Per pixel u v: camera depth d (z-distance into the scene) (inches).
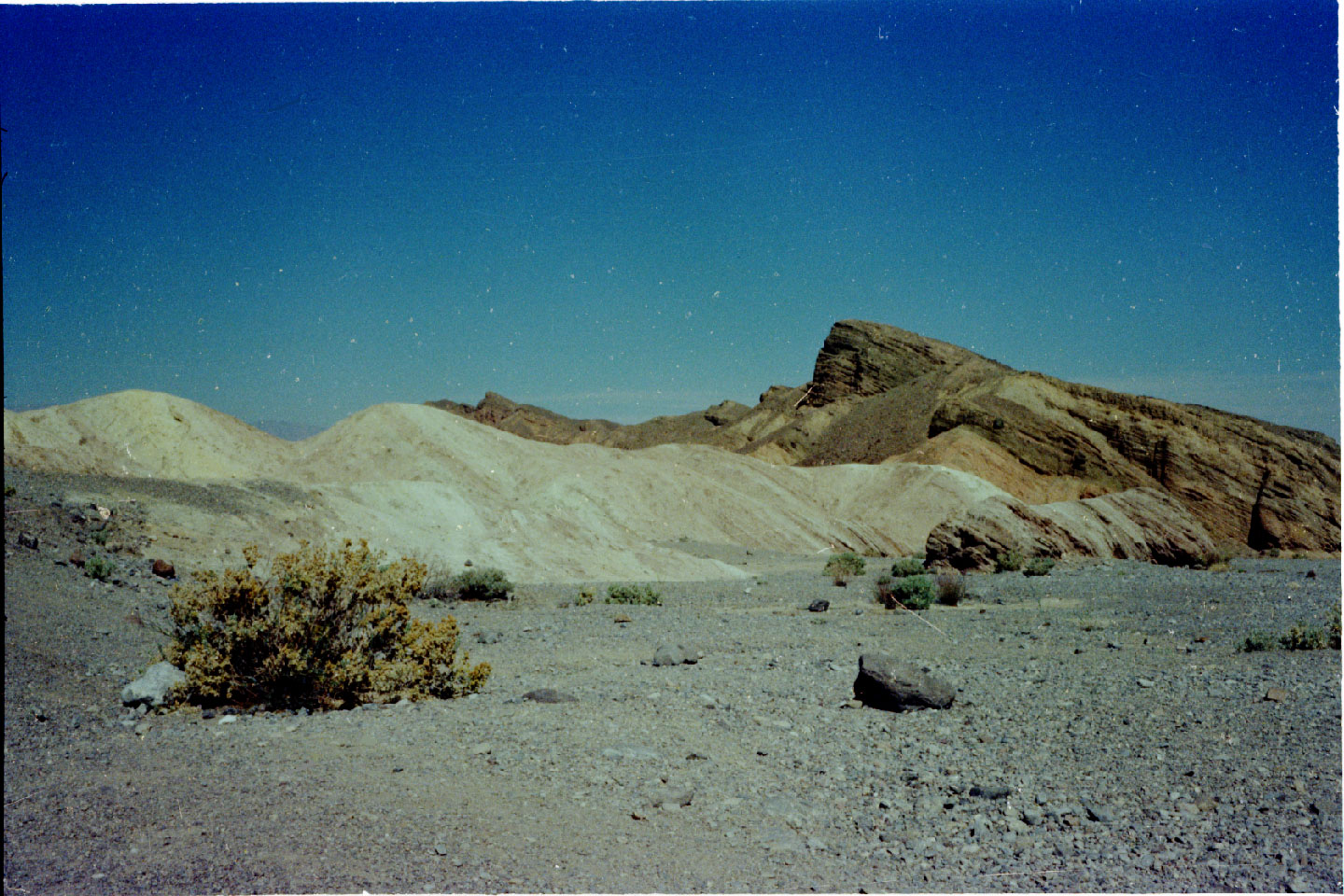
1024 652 514.6
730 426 5364.2
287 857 193.3
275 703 356.8
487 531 1200.2
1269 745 287.0
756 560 1657.2
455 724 320.2
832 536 2124.8
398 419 2208.4
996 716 346.0
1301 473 2908.5
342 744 290.4
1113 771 268.7
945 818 233.1
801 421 4628.4
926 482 2418.8
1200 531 1380.4
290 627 360.5
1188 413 3184.1
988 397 3521.2
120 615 529.7
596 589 983.6
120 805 225.6
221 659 358.0
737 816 231.0
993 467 3134.8
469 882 183.2
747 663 488.7
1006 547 1246.9
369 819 216.7
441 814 222.1
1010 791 252.8
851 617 725.3
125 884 178.9
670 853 203.5
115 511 862.5
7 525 713.0
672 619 705.6
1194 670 430.0
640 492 2033.7
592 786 248.7
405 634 392.8
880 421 4121.6
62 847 197.5
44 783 244.1
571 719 332.2
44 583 571.5
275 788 240.2
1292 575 1186.6
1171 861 202.2
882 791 255.3
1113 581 1031.0
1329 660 445.7
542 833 211.8
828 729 328.8
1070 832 222.5
